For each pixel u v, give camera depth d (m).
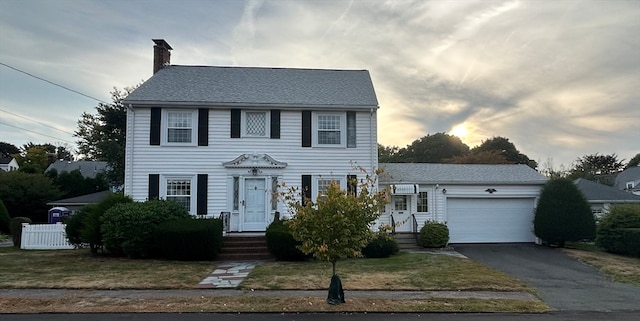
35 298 9.47
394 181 21.28
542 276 13.44
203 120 19.62
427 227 20.16
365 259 15.98
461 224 21.94
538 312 8.95
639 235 17.30
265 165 19.58
